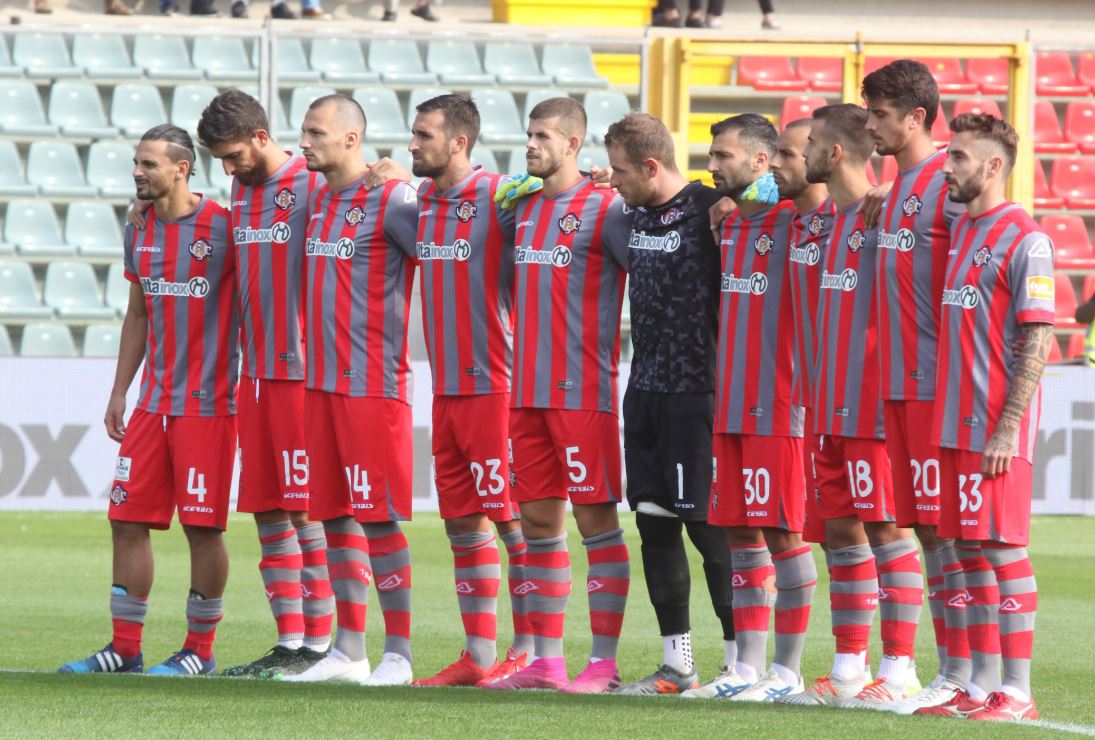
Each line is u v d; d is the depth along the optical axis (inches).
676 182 756.6
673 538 762.8
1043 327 653.3
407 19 2381.9
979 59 2342.5
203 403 814.5
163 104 2159.2
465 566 796.6
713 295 753.0
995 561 662.5
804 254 733.3
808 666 881.5
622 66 2252.7
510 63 2237.9
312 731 583.2
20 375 1675.7
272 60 2055.9
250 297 815.1
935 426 675.4
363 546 800.3
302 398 813.2
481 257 783.7
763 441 736.3
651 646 943.0
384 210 787.4
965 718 642.8
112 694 673.6
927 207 693.3
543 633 770.2
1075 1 2465.6
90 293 1991.9
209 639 822.5
